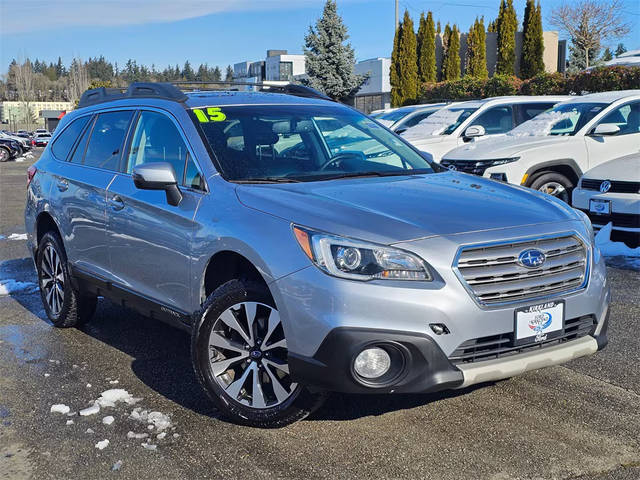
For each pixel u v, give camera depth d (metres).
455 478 3.10
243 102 4.68
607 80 19.45
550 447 3.37
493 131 12.13
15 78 149.38
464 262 3.22
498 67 34.44
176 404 3.96
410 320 3.12
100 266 4.84
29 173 5.92
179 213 3.97
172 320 4.16
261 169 4.09
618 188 7.60
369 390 3.17
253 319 3.51
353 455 3.32
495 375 3.24
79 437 3.56
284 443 3.46
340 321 3.13
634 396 3.96
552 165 9.14
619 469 3.15
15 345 5.09
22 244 9.43
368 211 3.44
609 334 5.04
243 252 3.49
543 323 3.37
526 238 3.36
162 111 4.58
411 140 11.98
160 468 3.23
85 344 5.09
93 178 4.92
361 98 48.97
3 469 3.26
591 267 3.61
